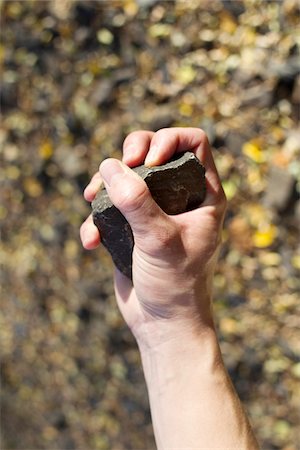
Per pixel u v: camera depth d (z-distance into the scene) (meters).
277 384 0.93
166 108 0.97
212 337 0.61
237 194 0.93
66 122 1.08
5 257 1.22
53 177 1.11
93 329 1.10
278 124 0.89
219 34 0.93
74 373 1.15
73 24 1.05
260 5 0.89
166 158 0.61
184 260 0.59
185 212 0.61
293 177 0.88
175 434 0.59
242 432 0.58
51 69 1.09
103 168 0.57
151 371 0.62
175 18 0.96
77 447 1.18
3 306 1.25
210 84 0.94
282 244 0.90
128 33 1.00
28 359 1.23
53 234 1.13
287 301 0.90
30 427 1.25
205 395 0.59
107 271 1.07
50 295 1.16
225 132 0.93
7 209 1.20
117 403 1.10
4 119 1.16
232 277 0.94
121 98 1.02
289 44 0.87
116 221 0.60
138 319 0.63
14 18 1.12
